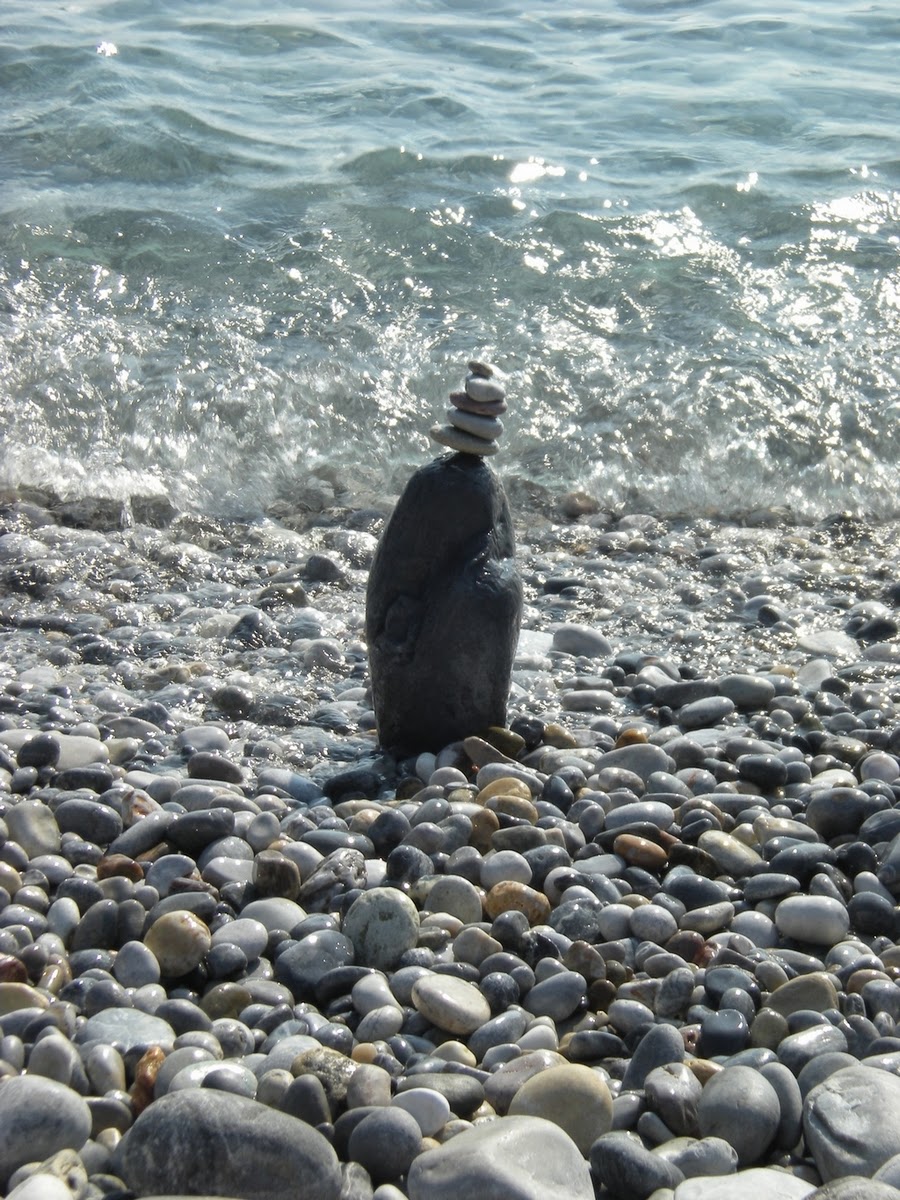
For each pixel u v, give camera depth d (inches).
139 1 688.4
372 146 522.6
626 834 196.7
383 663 228.8
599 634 281.3
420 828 196.7
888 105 598.9
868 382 393.7
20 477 352.2
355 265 444.5
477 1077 148.4
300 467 366.6
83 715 243.4
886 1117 136.5
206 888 184.4
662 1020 163.3
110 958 170.6
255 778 223.8
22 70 574.9
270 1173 127.1
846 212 489.7
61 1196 124.1
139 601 299.0
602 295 434.6
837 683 257.8
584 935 177.6
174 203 474.9
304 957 169.0
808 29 695.7
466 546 226.5
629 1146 133.6
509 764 221.0
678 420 379.6
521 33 687.7
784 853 192.5
